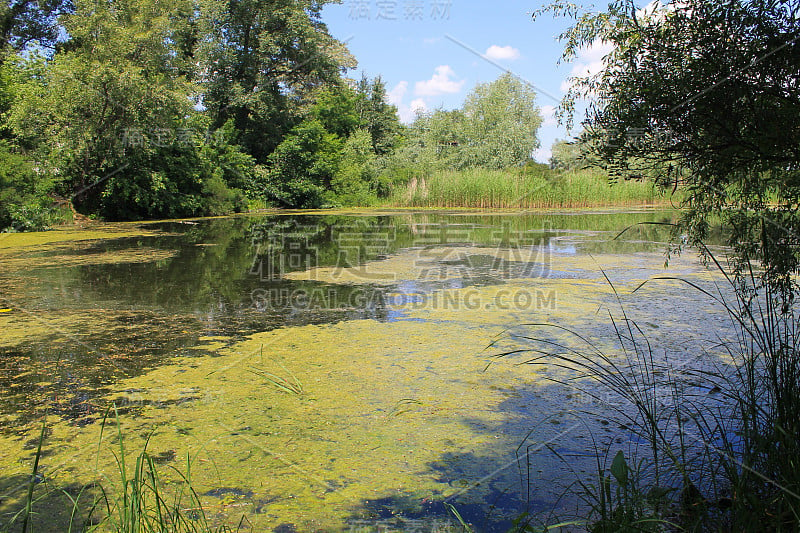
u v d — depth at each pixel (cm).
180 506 210
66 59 1309
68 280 645
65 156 1305
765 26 206
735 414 254
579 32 275
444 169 2494
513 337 413
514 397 307
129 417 287
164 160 1591
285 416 287
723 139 225
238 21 2136
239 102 2105
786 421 215
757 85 212
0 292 578
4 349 393
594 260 778
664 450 229
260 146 2291
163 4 1509
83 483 227
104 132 1364
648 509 196
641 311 479
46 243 1009
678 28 226
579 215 1708
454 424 276
